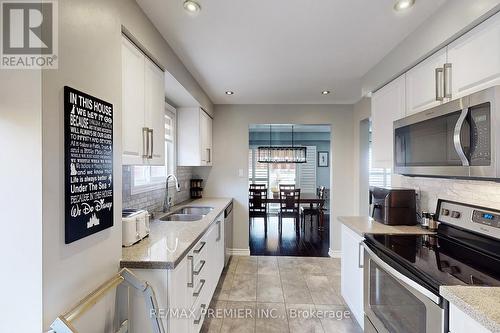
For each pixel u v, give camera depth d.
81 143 1.08
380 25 1.80
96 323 1.21
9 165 0.92
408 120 1.86
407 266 1.38
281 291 2.85
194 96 2.89
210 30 1.87
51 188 0.95
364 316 1.90
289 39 2.00
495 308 0.91
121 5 1.39
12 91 0.92
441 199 1.95
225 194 4.10
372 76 2.55
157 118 1.93
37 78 0.91
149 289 1.29
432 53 1.72
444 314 1.09
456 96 1.51
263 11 1.64
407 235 1.89
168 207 2.86
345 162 4.05
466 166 1.32
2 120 0.92
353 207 4.04
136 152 1.61
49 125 0.94
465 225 1.68
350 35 1.94
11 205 0.92
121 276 1.30
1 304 0.94
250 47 2.13
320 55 2.28
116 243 1.35
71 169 1.03
